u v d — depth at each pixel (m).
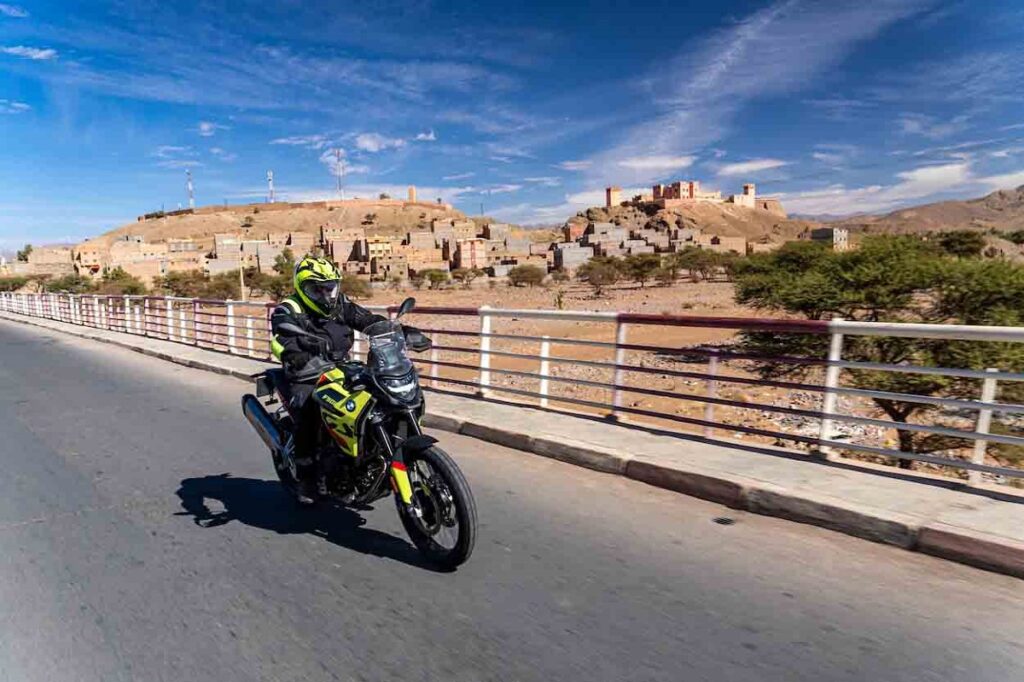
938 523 4.34
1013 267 11.11
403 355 4.11
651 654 3.26
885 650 3.26
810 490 5.01
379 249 167.25
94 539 4.89
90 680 3.16
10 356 17.62
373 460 4.38
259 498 5.81
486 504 5.44
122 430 8.55
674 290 70.69
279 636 3.51
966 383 10.01
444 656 3.29
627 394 17.17
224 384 12.28
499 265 130.88
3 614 3.80
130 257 156.00
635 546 4.56
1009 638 3.35
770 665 3.15
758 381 6.20
